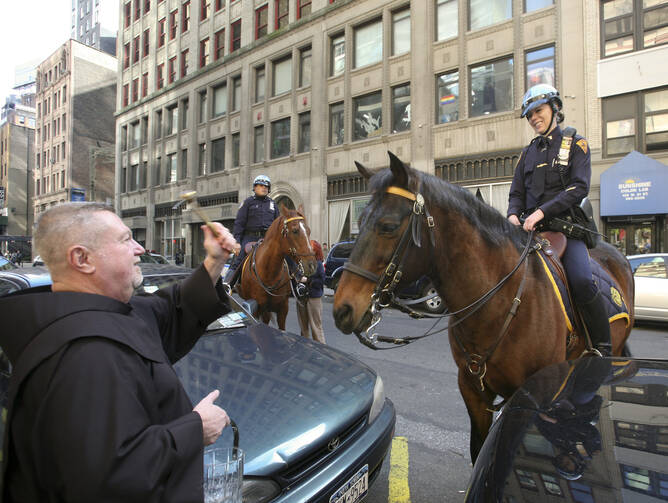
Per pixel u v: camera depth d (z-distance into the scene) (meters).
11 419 0.94
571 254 2.42
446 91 16.97
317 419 1.96
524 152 2.70
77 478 0.85
